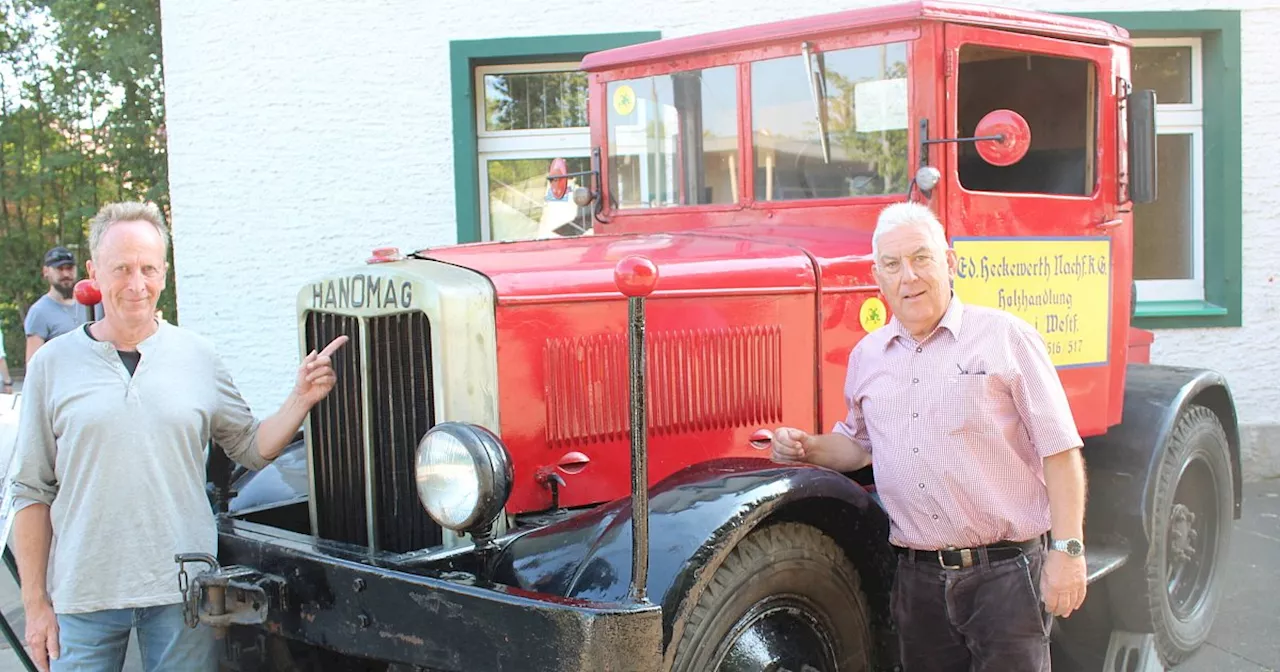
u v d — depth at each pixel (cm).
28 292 1602
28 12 1518
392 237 718
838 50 347
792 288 315
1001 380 247
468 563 255
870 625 294
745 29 366
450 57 707
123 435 260
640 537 221
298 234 716
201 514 273
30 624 271
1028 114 361
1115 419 391
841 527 282
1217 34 711
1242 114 712
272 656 309
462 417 259
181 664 272
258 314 721
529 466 271
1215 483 441
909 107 333
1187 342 720
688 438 299
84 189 1503
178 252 717
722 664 250
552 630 215
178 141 711
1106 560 370
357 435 284
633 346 219
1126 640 401
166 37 705
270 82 708
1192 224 738
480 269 273
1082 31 362
